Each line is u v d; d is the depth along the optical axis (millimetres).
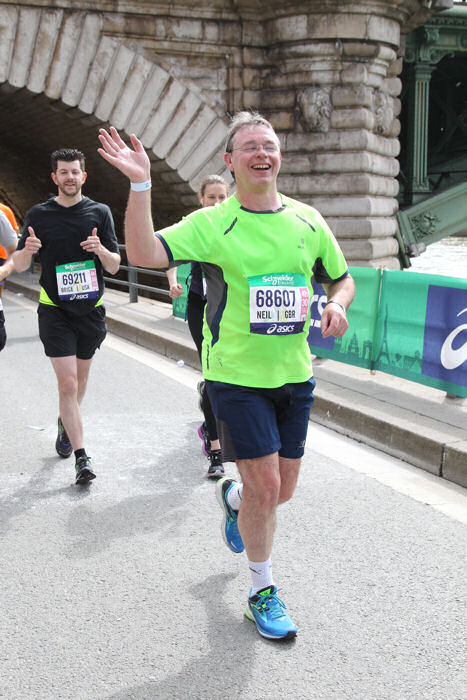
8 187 33188
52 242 4672
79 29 15609
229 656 2885
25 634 3037
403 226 23344
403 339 6523
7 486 4738
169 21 16344
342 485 4734
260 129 2832
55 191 28703
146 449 5512
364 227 17250
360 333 7105
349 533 3990
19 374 8016
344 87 16906
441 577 3508
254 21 16906
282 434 3078
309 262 2963
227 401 2912
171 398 7027
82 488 4711
